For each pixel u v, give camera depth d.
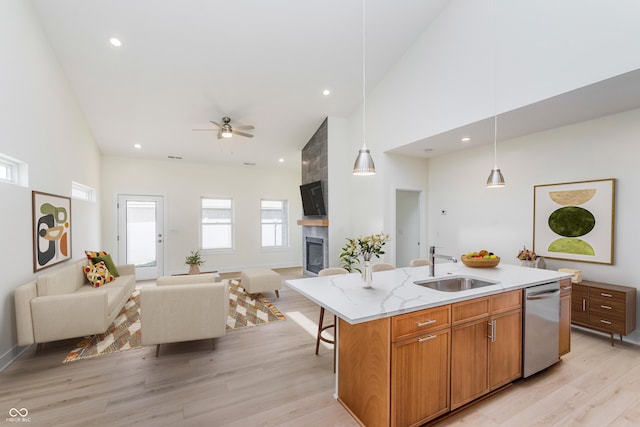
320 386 2.32
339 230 5.69
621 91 2.64
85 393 2.21
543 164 3.82
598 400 2.15
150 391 2.24
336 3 3.40
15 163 2.94
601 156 3.31
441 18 3.82
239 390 2.26
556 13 2.72
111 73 3.95
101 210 6.13
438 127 3.90
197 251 7.02
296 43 3.83
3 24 2.57
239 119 5.32
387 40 4.07
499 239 4.34
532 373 2.39
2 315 2.57
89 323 2.91
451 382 1.95
